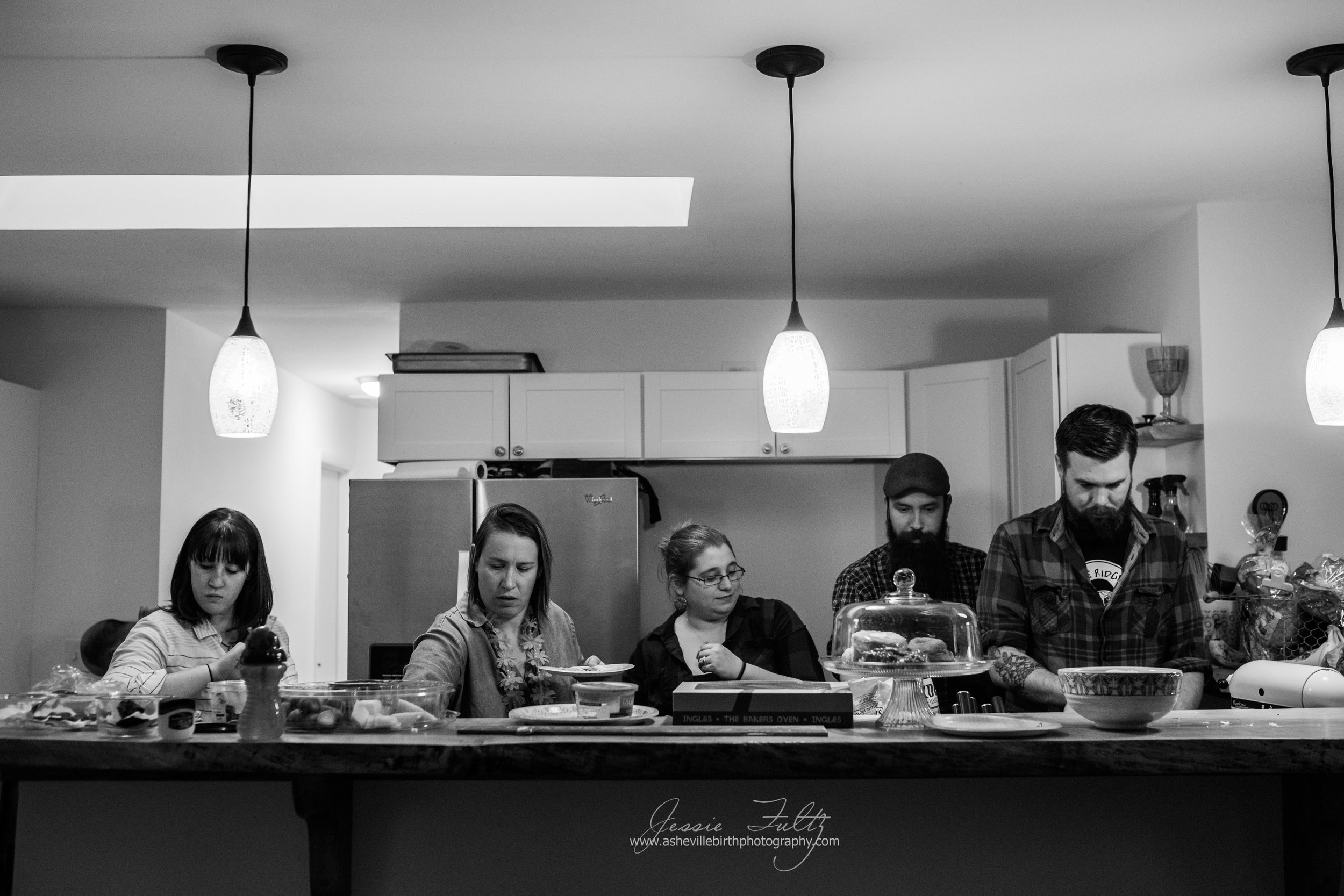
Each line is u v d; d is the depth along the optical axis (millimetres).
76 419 4535
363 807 1820
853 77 2498
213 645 2521
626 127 2779
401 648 3898
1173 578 2607
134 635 2457
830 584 4547
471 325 4582
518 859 1810
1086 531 2625
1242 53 2391
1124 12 2207
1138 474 3609
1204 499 3354
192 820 1847
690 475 4586
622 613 3945
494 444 4203
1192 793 1807
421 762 1613
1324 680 2240
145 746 1646
